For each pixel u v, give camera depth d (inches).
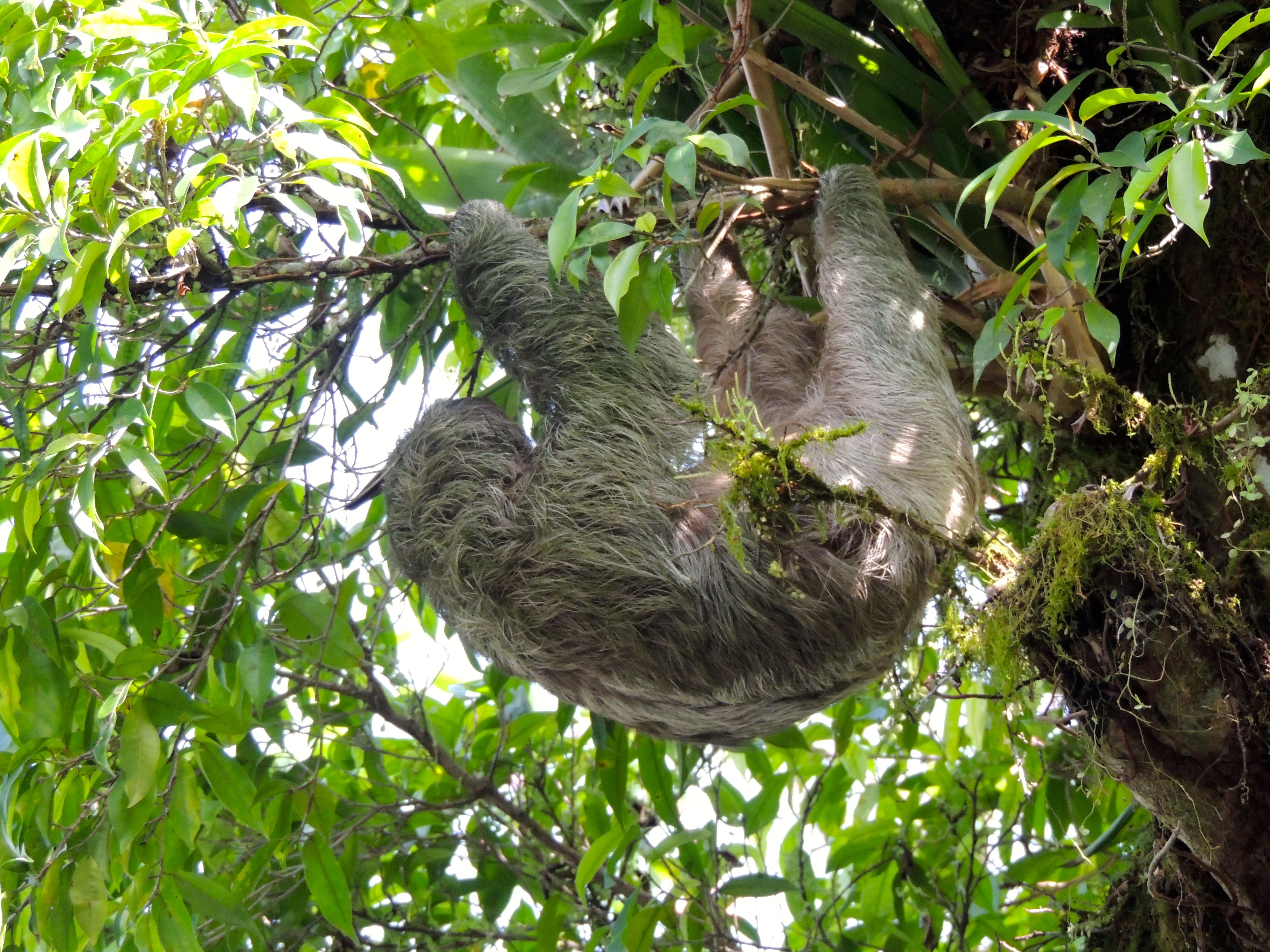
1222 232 156.9
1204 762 131.0
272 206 165.3
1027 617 134.3
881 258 164.1
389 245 209.2
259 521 166.6
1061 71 169.0
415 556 163.9
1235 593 136.9
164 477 131.0
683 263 191.9
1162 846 156.8
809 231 176.6
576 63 179.8
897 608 150.2
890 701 225.9
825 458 152.3
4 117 141.2
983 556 144.9
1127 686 128.0
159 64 131.8
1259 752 128.4
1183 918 154.8
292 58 160.1
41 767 163.6
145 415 138.2
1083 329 159.0
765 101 175.5
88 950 170.4
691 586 150.3
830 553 149.9
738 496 133.4
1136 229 116.6
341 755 244.8
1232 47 162.1
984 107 167.6
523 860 237.1
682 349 164.4
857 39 168.7
